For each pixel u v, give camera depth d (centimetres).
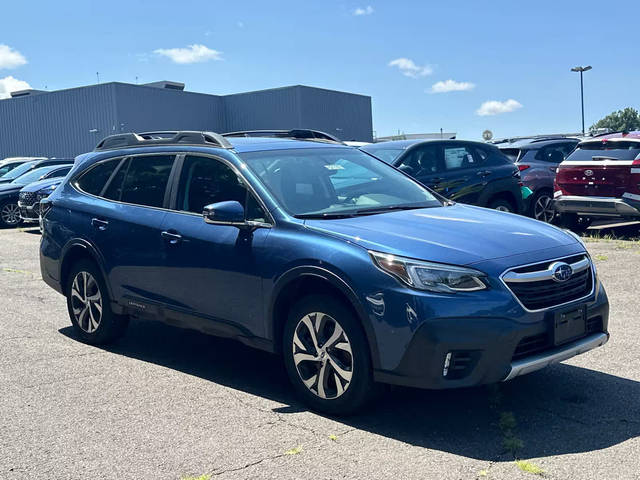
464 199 1070
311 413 436
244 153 512
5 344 614
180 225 514
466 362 384
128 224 554
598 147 1141
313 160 529
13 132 5144
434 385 382
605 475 342
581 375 495
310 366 440
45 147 4981
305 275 426
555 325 399
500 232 438
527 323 387
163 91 4884
